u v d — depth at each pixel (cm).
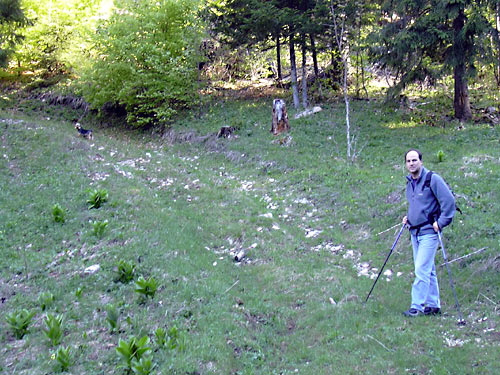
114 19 1981
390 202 939
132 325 555
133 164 1377
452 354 452
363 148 1336
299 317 597
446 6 1314
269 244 844
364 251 796
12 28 1972
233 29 1834
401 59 1429
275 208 1039
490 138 1255
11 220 923
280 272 729
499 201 834
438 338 488
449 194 527
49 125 1797
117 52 1933
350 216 928
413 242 565
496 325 509
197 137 1688
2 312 602
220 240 869
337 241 845
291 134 1515
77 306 612
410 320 539
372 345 495
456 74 1449
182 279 678
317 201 1037
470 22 1282
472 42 1330
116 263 723
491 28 1305
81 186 1107
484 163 1041
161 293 636
